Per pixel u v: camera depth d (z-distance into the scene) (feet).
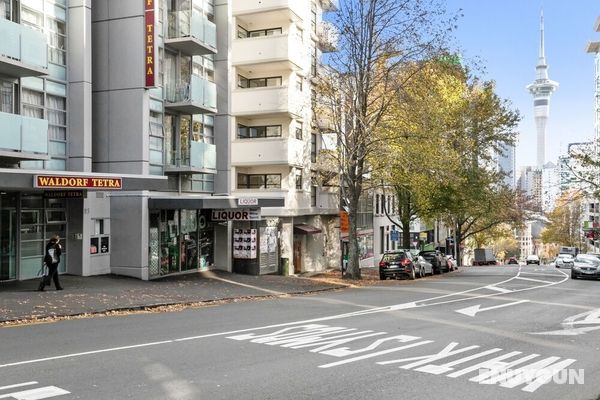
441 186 116.26
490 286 86.02
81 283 64.39
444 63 93.09
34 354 30.07
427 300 63.26
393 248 186.09
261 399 22.57
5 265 62.85
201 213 91.66
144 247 74.69
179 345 33.17
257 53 107.86
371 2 91.50
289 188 110.01
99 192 73.61
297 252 120.78
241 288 72.43
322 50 128.26
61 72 69.46
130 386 23.91
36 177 54.19
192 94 81.97
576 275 109.81
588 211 309.42
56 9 68.80
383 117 97.25
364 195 153.48
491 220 181.37
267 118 112.68
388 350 33.06
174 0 84.84
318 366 28.55
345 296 68.13
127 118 75.36
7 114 57.11
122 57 75.66
